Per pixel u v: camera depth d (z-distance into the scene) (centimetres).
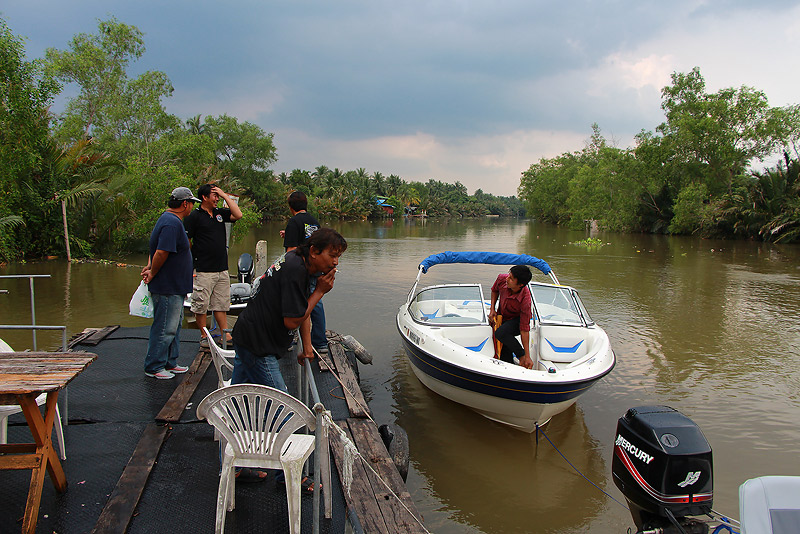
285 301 295
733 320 1117
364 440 420
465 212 15550
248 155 5941
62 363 300
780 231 3456
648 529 313
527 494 477
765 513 224
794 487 227
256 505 318
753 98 4231
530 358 637
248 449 281
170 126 3659
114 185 2112
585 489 486
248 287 932
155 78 3472
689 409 648
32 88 1756
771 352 885
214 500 320
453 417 634
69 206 2003
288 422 275
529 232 5038
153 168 2520
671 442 308
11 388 254
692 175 4366
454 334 670
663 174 4478
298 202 585
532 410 557
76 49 3391
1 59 1669
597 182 5069
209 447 383
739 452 539
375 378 754
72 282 1434
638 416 334
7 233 1789
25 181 1869
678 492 304
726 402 670
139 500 314
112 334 650
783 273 1888
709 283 1638
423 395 697
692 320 1116
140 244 2261
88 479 334
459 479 501
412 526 309
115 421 415
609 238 4009
